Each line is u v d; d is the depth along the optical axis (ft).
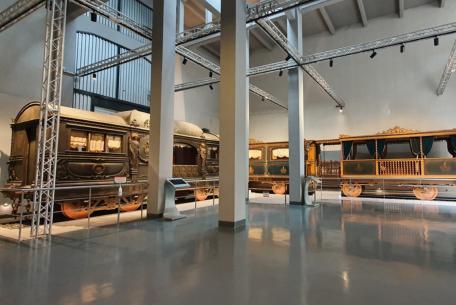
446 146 42.19
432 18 44.96
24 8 21.33
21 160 22.26
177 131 34.40
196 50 54.13
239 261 11.87
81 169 22.70
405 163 37.27
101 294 8.58
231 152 19.13
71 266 11.12
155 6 23.76
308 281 9.75
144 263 11.55
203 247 14.06
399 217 23.44
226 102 19.48
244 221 19.83
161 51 22.99
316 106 53.67
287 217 23.39
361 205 31.50
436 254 13.02
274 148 46.78
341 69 51.78
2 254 12.75
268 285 9.38
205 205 31.58
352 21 50.65
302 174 31.83
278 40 26.68
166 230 18.07
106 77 39.42
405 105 46.14
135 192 26.35
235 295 8.59
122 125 26.50
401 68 46.80
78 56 36.09
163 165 22.80
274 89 57.77
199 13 45.27
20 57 29.04
